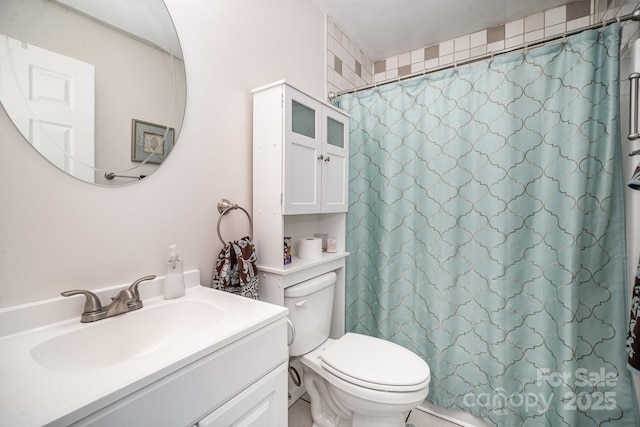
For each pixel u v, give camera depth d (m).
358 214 1.75
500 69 1.35
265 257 1.25
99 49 0.83
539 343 1.28
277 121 1.18
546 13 1.78
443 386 1.49
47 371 0.54
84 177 0.80
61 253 0.76
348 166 1.69
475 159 1.42
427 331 1.54
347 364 1.16
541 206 1.27
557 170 1.24
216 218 1.16
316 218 1.76
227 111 1.19
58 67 0.76
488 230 1.38
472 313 1.43
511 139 1.32
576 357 1.21
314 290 1.35
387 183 1.65
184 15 1.04
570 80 1.21
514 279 1.33
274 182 1.20
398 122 1.62
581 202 1.18
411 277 1.59
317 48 1.73
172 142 1.00
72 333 0.70
